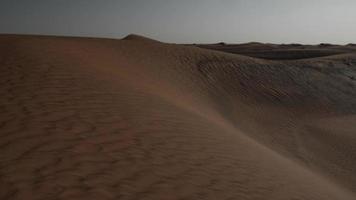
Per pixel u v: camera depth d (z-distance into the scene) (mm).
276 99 25641
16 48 15633
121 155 6184
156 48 30859
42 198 4324
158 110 10273
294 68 34344
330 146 17875
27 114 7426
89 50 23172
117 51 26641
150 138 7461
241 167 7293
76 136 6652
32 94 8992
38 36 26328
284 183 7262
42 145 5984
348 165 15445
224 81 26672
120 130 7480
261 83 28172
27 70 11531
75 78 11586
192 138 8367
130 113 8969
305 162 15023
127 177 5371
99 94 10188
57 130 6781
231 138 10211
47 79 10781
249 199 5613
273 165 8812
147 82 17797
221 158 7500
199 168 6473
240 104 22984
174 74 24625
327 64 38625
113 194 4738
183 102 15992
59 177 4949
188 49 33281
